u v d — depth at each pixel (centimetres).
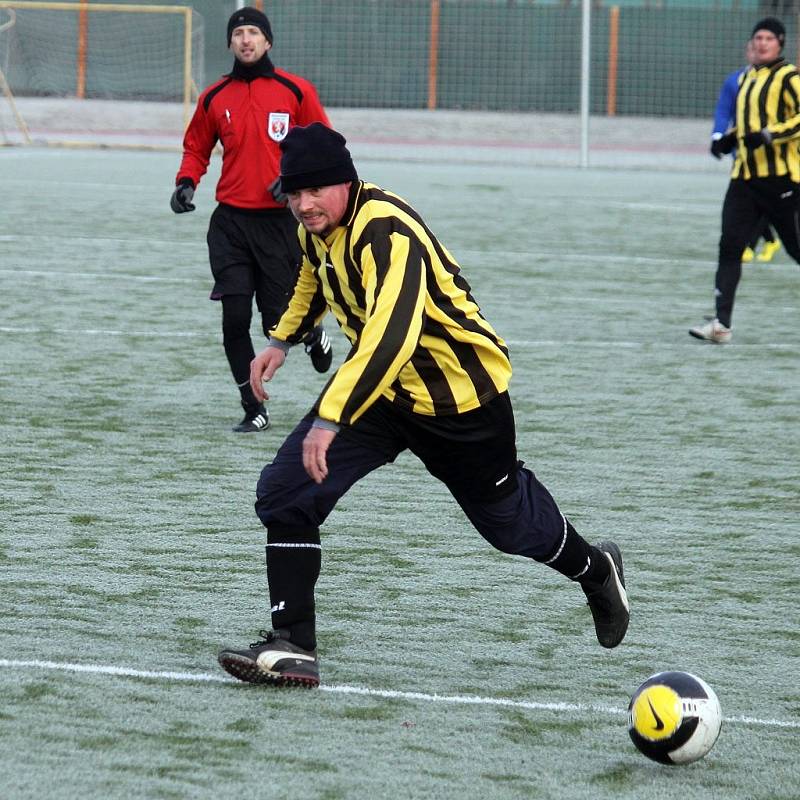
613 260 4653
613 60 10225
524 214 5888
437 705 1234
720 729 1134
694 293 4019
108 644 1358
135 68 10356
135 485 1986
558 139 10075
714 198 6831
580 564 1317
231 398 2608
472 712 1221
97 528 1767
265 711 1202
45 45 10288
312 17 10131
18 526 1764
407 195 6438
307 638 1269
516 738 1166
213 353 3016
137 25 10281
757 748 1161
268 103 2328
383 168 7962
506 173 7925
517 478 1295
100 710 1187
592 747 1154
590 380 2805
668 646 1409
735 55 10094
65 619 1425
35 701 1200
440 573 1625
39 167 7312
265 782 1052
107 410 2466
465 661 1351
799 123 3066
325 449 1158
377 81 10225
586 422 2448
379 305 1158
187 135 2411
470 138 10131
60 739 1119
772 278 4388
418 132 10188
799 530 1845
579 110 10250
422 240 1199
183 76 10344
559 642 1413
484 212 5903
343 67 10206
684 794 1063
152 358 2939
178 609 1472
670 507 1944
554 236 5228
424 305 1175
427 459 1276
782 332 3419
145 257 4409
